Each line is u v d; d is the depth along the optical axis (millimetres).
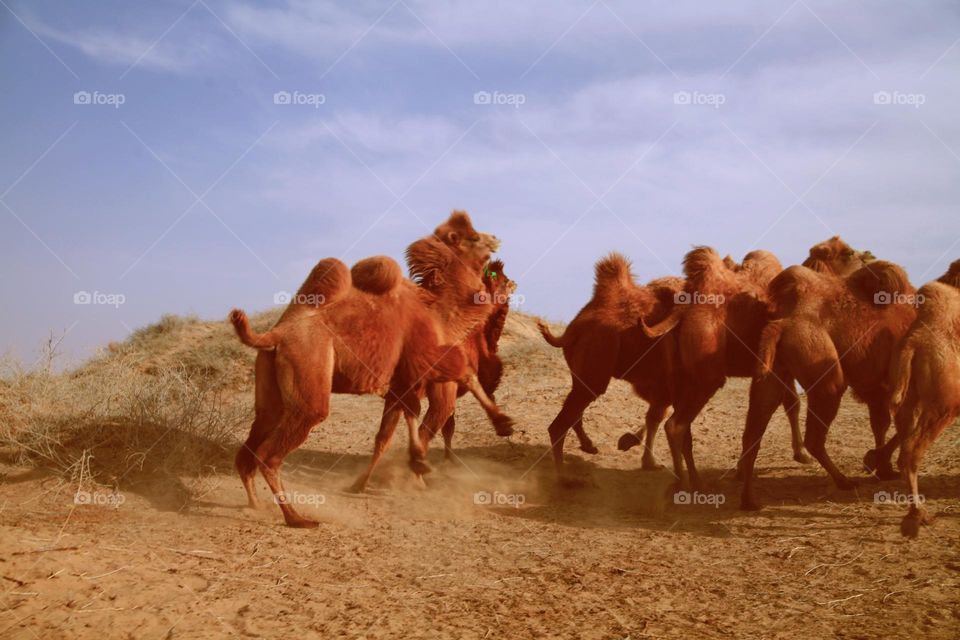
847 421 13727
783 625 5688
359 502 9477
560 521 8734
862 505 8891
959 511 8539
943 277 8992
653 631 5586
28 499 8680
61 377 11367
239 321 8078
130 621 5406
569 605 6082
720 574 6844
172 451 10102
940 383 8016
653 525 8539
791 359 9180
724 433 13266
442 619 5758
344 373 8750
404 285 9516
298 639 5332
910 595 6211
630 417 14258
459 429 13750
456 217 10398
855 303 9289
